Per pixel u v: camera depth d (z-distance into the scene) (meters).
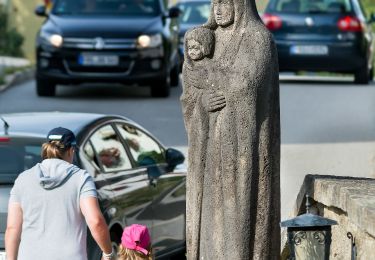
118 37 43.38
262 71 13.22
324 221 13.41
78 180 15.05
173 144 33.25
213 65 13.48
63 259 14.80
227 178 13.42
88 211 14.94
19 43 90.31
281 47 49.91
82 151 19.28
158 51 43.69
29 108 41.38
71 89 48.38
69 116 20.70
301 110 39.78
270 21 50.09
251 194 13.36
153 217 21.05
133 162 20.95
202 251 13.78
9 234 15.08
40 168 15.10
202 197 13.76
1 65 57.78
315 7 50.22
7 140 19.22
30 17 94.62
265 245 13.46
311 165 29.30
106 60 43.28
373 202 13.39
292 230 13.43
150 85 44.31
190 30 13.63
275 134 13.46
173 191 21.94
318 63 49.88
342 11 50.03
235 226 13.41
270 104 13.35
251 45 13.29
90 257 17.77
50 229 14.88
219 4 13.41
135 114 39.41
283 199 25.33
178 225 22.14
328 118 37.72
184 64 13.73
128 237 13.70
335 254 14.76
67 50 43.44
